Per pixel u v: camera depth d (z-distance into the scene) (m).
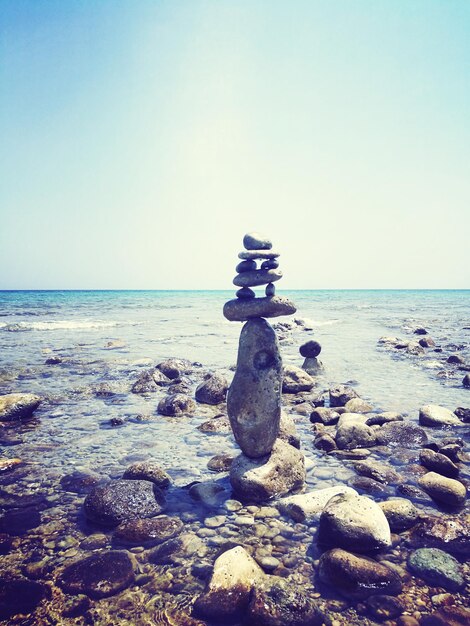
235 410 5.88
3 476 6.15
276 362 6.00
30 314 39.06
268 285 6.22
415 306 63.62
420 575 3.84
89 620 3.29
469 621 3.27
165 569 3.94
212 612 3.36
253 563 3.88
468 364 16.19
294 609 3.29
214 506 5.23
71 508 5.19
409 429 7.76
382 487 5.75
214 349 19.98
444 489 5.42
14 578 3.79
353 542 4.19
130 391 11.94
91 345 20.62
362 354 18.89
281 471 5.67
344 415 8.77
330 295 129.38
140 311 47.56
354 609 3.41
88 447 7.42
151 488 5.27
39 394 11.32
